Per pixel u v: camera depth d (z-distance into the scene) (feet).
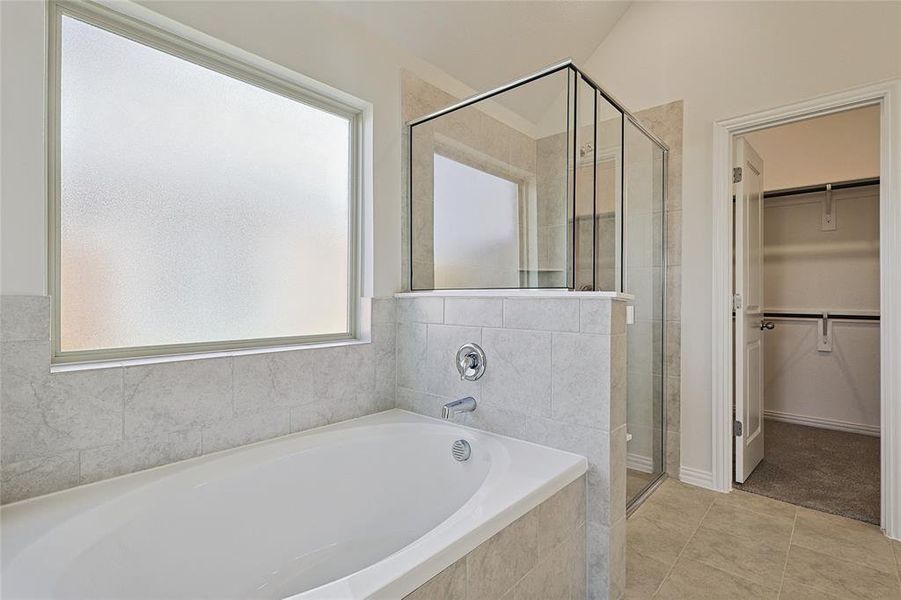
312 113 6.66
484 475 5.50
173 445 4.90
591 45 9.74
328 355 6.39
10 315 3.93
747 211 8.80
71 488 4.24
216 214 5.65
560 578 4.77
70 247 4.52
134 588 3.99
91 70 4.65
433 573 3.17
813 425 12.56
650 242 8.32
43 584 3.13
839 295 12.27
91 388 4.35
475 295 6.34
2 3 3.90
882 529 6.82
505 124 6.37
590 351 5.26
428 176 7.35
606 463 5.13
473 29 7.84
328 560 5.37
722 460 8.32
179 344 5.30
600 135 6.43
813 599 5.38
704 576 5.83
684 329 8.77
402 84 7.47
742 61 8.12
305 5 6.10
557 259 5.83
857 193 12.00
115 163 4.82
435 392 6.86
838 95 7.17
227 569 4.73
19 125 4.00
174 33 5.12
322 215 6.79
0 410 3.88
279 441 5.65
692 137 8.66
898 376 6.59
